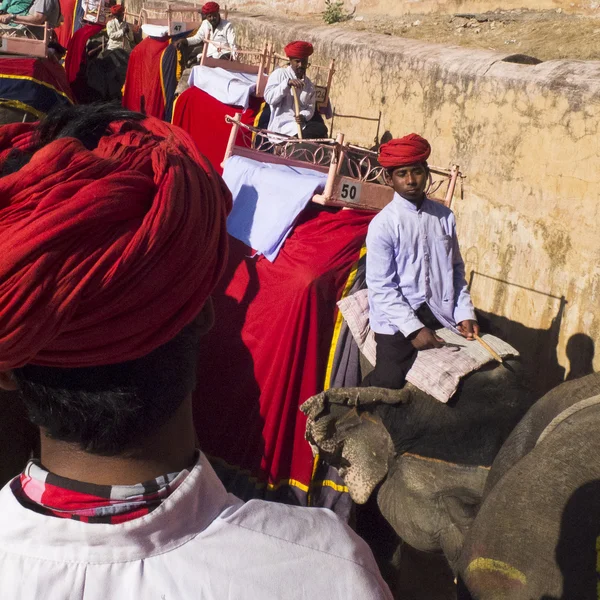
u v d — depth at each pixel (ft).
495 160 16.43
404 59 19.90
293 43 21.47
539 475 7.02
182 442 3.10
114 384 2.86
